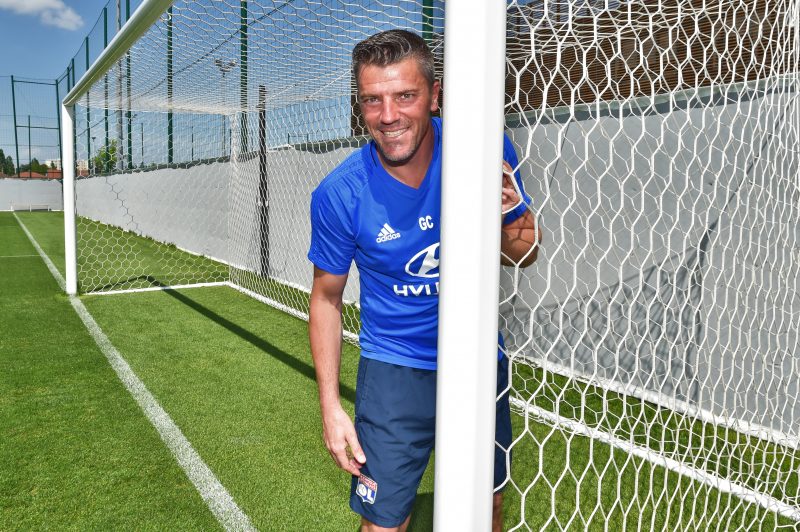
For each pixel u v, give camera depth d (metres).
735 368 3.00
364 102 1.24
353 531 2.19
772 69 2.37
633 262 3.46
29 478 2.56
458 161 0.93
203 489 2.48
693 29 3.00
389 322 1.61
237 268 7.92
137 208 14.48
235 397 3.57
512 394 3.09
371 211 1.46
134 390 3.68
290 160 6.96
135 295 6.95
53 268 9.02
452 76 0.92
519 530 2.13
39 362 4.23
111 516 2.28
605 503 2.31
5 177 25.38
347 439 1.54
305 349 4.69
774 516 2.21
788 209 2.71
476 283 0.94
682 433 2.94
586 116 3.63
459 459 0.98
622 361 3.55
